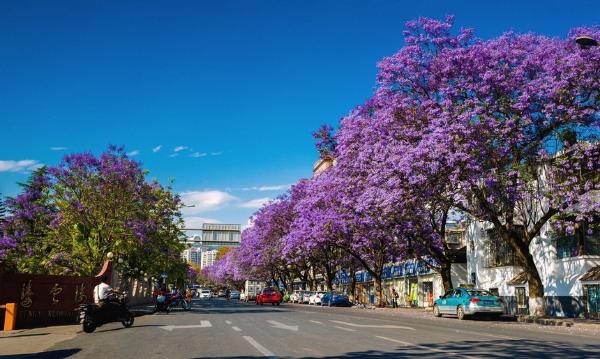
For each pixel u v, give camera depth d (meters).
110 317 18.59
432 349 12.22
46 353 12.02
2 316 18.62
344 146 29.98
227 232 77.88
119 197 30.89
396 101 26.17
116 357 11.15
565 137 24.06
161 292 33.78
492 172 23.55
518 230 33.72
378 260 47.44
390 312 37.78
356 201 32.16
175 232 41.44
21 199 32.44
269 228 58.88
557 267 30.42
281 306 46.78
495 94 24.19
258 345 13.07
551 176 24.55
